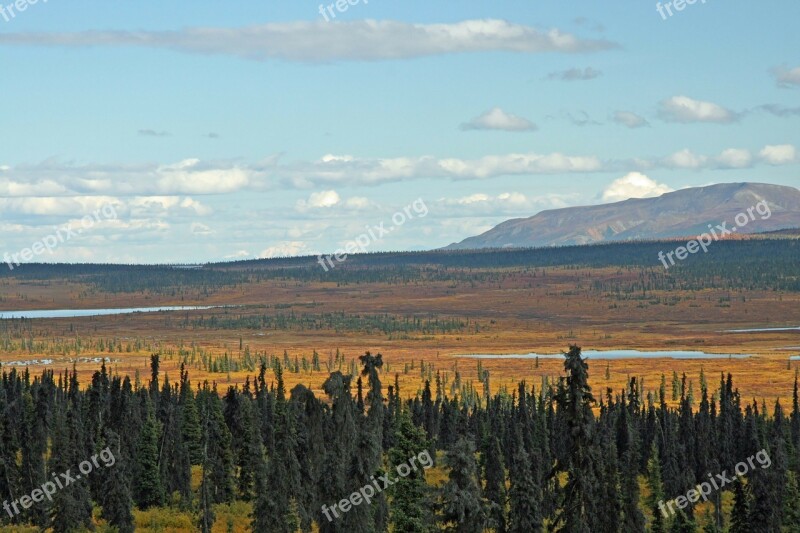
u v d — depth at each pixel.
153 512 146.62
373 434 101.94
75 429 133.62
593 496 89.19
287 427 117.06
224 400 194.12
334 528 100.31
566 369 86.88
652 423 196.75
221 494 150.38
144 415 184.00
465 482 81.00
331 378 107.19
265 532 114.31
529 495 102.31
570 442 87.88
